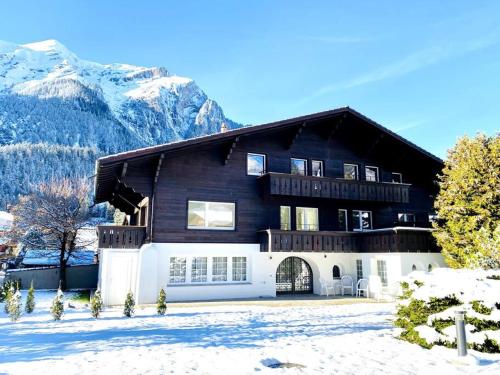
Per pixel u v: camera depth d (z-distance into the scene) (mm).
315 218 20172
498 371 5816
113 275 16156
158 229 16609
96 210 56219
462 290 7824
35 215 27562
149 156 16203
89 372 5617
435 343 7387
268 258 18578
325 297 18188
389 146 22312
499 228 10656
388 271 17516
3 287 19984
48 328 10281
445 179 18016
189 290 16781
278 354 6855
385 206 22141
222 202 18078
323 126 21172
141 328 9953
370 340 8133
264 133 19531
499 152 14914
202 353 6891
